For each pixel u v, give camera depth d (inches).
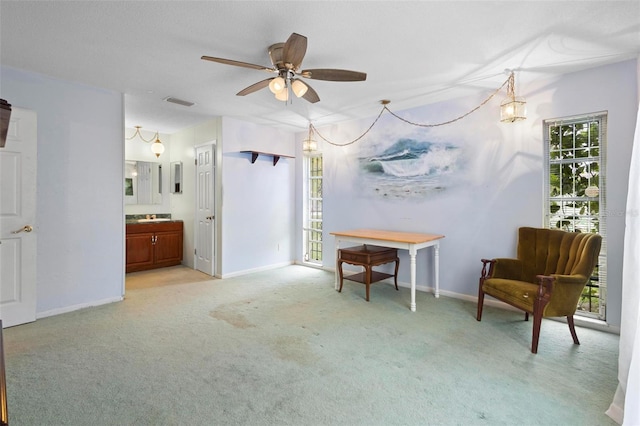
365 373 87.0
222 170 186.9
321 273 201.8
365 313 132.0
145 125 206.5
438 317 127.4
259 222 207.5
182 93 145.0
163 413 70.6
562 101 124.1
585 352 99.0
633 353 62.9
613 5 79.6
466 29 91.0
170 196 233.9
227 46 101.2
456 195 152.8
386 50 103.7
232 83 132.7
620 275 112.8
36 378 83.4
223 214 187.8
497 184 140.8
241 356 96.0
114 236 145.3
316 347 102.0
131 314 129.8
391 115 175.0
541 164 129.5
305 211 227.0
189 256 217.5
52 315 127.6
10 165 115.8
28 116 119.2
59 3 79.1
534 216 131.6
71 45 100.7
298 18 85.8
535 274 120.1
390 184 176.4
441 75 124.0
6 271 115.2
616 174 113.4
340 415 70.4
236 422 68.1
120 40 97.7
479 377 85.2
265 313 131.6
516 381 83.4
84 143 135.6
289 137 225.8
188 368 89.0
